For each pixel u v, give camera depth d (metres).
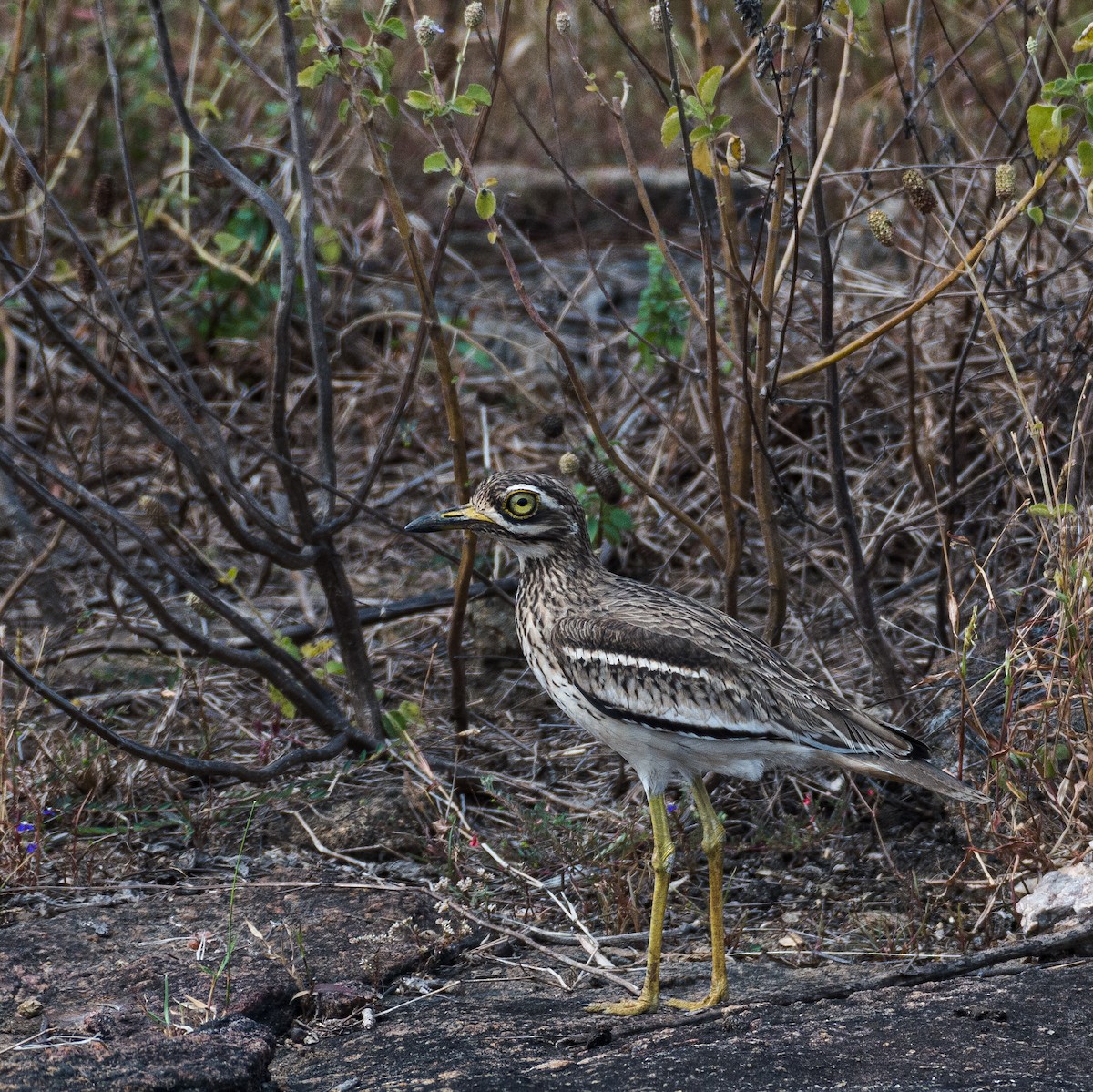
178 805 10.35
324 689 11.03
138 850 10.17
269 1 18.08
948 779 8.34
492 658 12.55
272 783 10.85
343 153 17.83
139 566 14.34
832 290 9.80
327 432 10.85
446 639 12.87
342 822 10.39
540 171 19.48
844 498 10.24
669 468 13.81
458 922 9.20
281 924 9.02
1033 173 11.82
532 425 15.45
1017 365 12.66
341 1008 8.09
